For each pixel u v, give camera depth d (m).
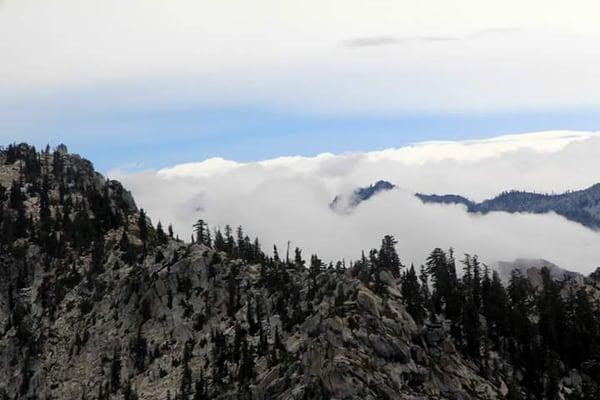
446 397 197.38
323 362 188.50
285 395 185.25
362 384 182.12
